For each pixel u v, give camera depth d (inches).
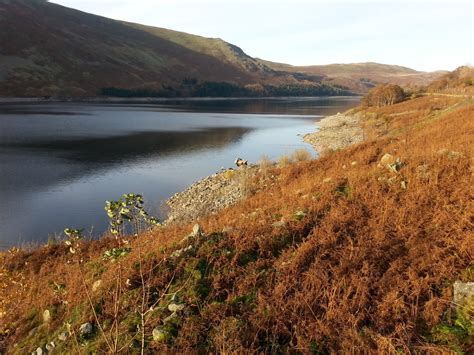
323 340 214.7
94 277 342.6
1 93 5516.7
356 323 218.7
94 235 805.2
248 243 312.7
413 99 3437.5
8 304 364.5
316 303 240.7
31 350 281.7
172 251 320.2
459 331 204.2
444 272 248.8
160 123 3100.4
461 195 336.2
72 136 2202.3
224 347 207.8
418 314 222.7
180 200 1023.6
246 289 261.1
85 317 273.6
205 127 2888.8
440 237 287.3
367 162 677.3
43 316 317.4
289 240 320.5
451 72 5191.9
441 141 623.8
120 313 261.9
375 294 244.2
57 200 1046.4
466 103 1635.1
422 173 403.5
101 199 1060.5
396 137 951.6
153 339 226.5
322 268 268.7
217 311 241.0
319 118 3890.3
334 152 985.5
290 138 2343.8
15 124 2652.6
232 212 531.8
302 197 423.8
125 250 405.4
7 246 752.3
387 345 201.3
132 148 1888.5
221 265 290.2
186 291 265.0
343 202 371.6
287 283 259.8
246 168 1043.3
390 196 372.2
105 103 6003.9
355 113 3499.0
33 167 1414.9
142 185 1211.9
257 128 2881.4
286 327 223.6
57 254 507.8
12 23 7839.6
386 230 309.9
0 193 1093.8
